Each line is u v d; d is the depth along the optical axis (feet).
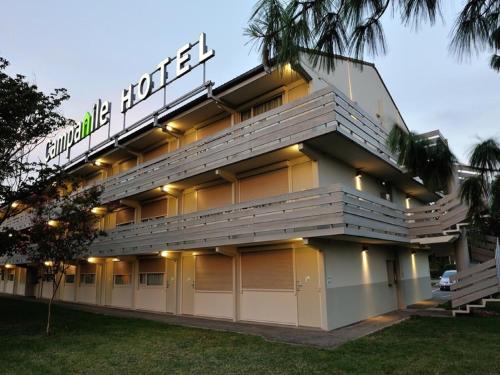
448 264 143.13
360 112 42.39
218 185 51.85
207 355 28.58
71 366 26.45
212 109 52.24
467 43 10.07
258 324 43.06
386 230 41.96
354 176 48.32
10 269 119.03
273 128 41.24
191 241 49.03
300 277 41.06
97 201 46.29
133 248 59.06
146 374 24.17
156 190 57.82
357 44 10.66
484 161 10.25
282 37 10.48
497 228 11.87
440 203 44.73
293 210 38.52
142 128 60.44
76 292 80.89
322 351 28.81
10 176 44.73
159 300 59.26
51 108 46.85
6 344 34.50
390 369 23.79
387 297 52.44
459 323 39.14
